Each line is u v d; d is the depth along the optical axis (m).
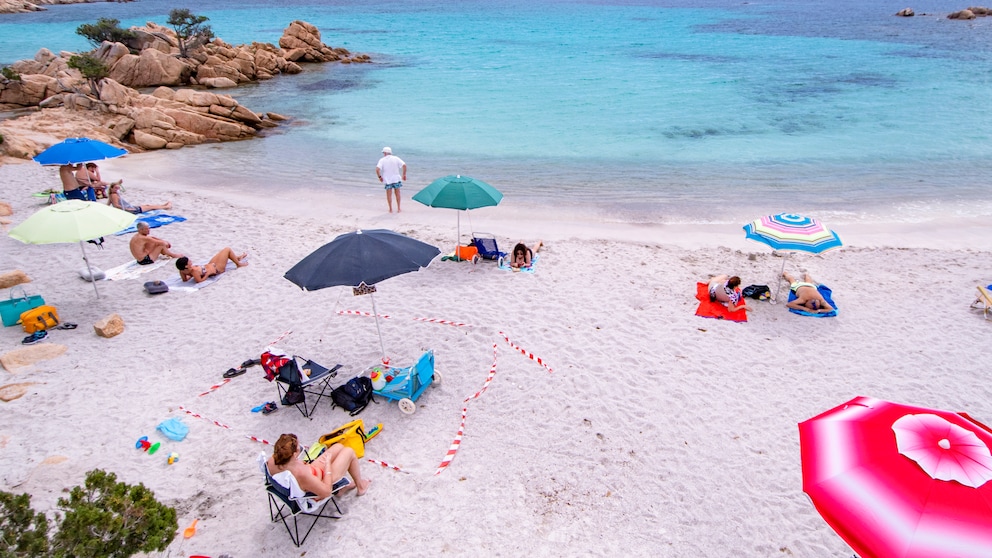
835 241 9.75
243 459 6.90
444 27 83.31
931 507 4.03
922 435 4.54
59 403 7.79
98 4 136.62
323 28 83.19
